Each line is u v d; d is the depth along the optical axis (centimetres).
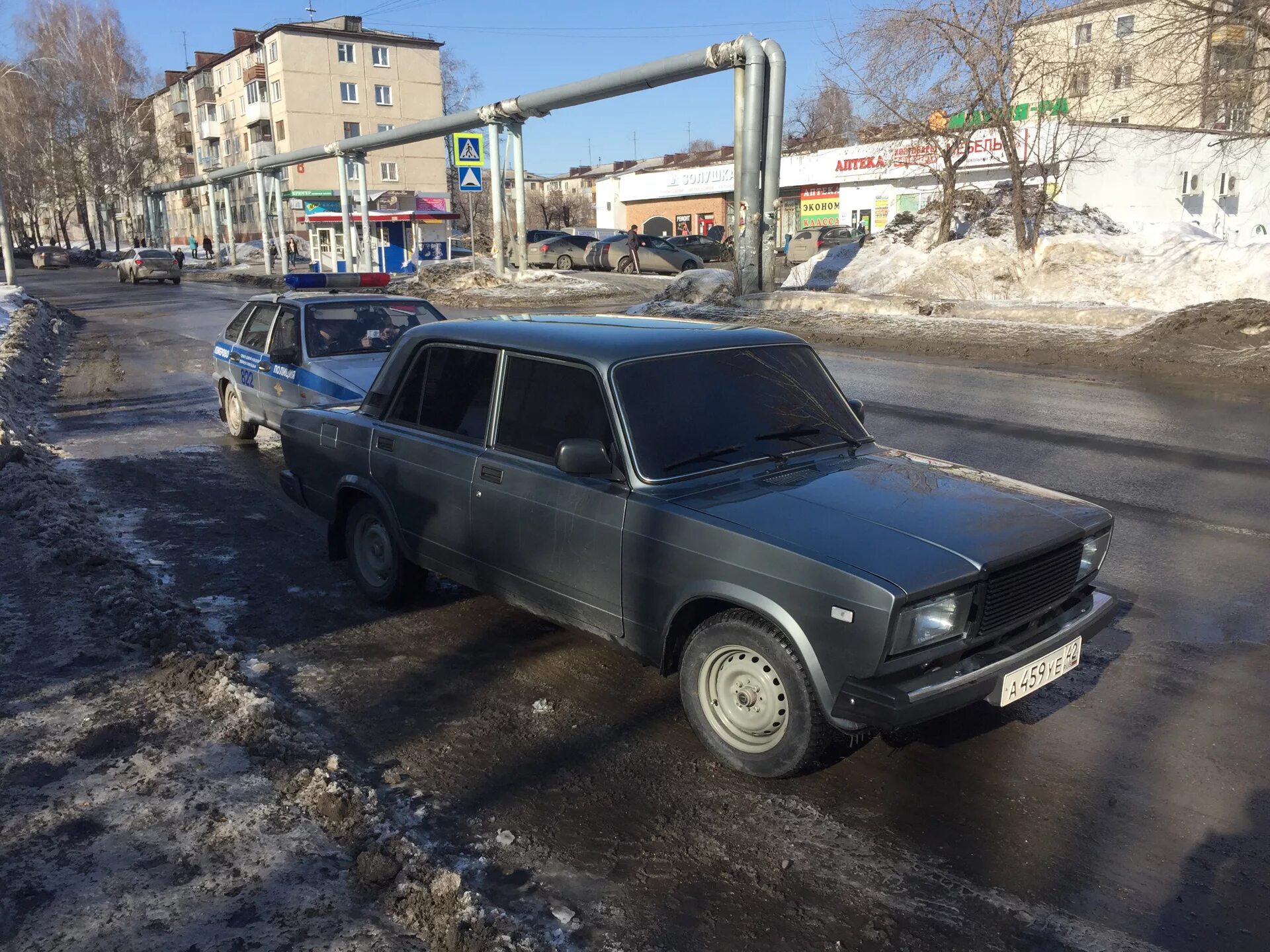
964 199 2602
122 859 305
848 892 298
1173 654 471
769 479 393
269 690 438
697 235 5500
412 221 3716
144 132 7431
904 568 321
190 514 725
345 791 340
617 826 332
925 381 1278
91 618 501
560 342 429
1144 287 1898
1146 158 3136
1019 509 378
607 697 429
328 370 815
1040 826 333
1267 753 379
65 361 1664
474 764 374
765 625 344
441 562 483
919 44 2088
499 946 263
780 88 2058
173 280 4050
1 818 327
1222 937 279
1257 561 594
